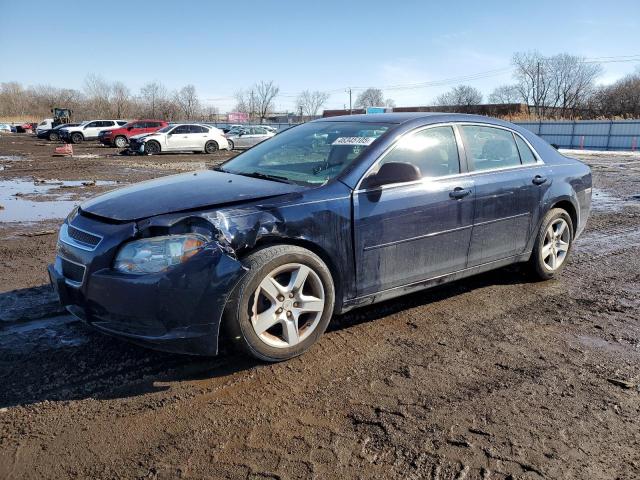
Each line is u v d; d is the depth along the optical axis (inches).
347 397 114.3
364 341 142.3
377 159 144.1
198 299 113.3
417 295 178.9
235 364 128.1
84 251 119.1
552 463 94.0
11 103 3882.9
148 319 112.8
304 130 177.9
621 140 1504.7
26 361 127.3
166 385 118.1
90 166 687.7
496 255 173.9
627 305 173.5
